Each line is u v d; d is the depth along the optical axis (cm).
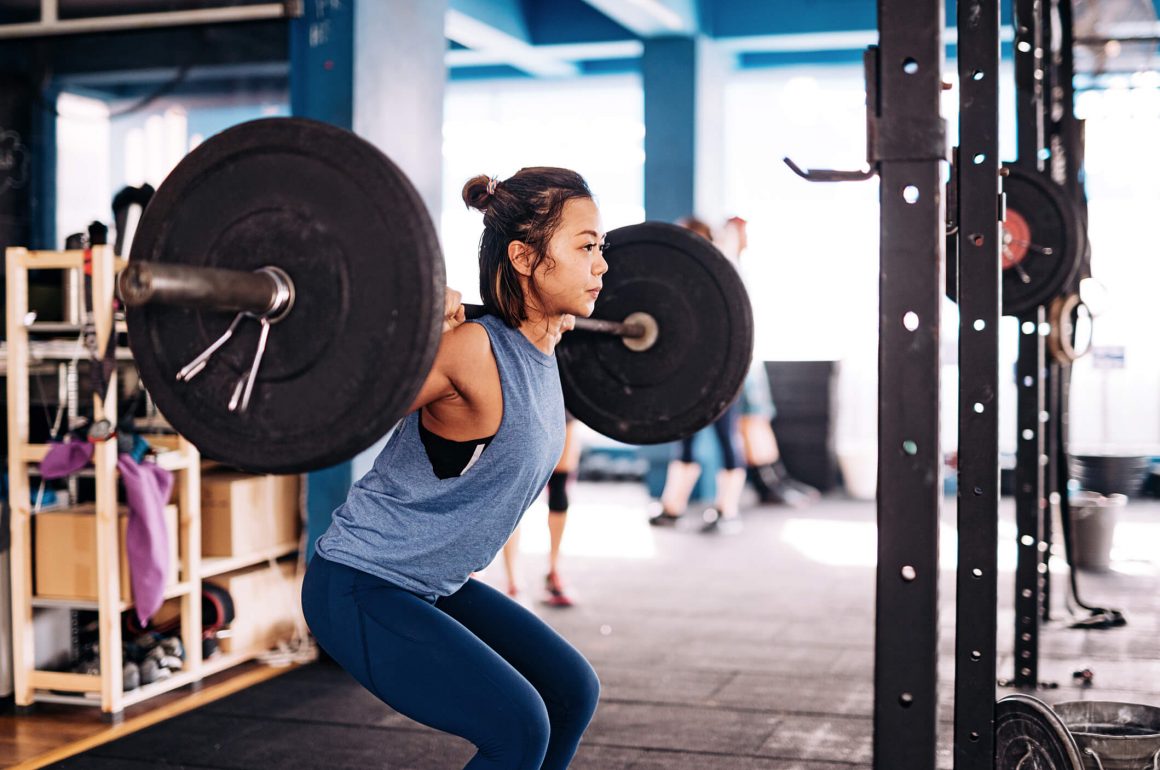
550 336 179
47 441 378
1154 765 239
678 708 351
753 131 939
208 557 393
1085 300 392
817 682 378
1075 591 452
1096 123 555
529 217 171
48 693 359
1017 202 338
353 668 175
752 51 863
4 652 350
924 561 166
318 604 177
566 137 948
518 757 165
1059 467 451
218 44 553
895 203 166
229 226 141
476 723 166
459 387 166
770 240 902
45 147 569
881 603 168
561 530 496
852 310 894
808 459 849
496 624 191
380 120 433
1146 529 670
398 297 134
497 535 179
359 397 136
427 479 173
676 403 232
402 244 133
